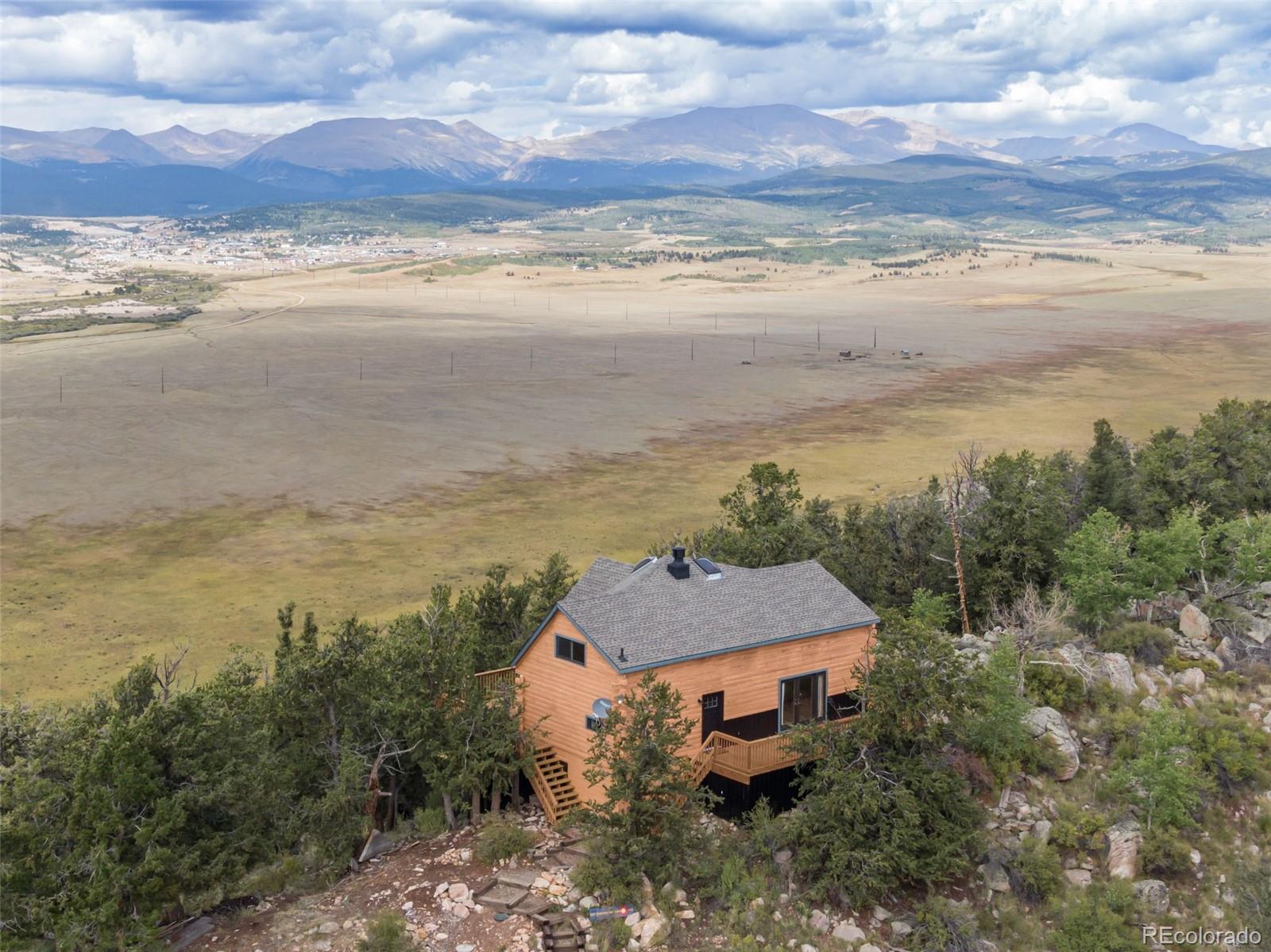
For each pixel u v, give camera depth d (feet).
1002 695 130.41
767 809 125.08
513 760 131.44
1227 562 188.44
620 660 125.08
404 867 121.70
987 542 192.75
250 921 112.16
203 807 112.16
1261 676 152.46
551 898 113.70
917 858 115.24
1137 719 137.59
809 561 153.79
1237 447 251.19
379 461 558.15
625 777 115.85
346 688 130.11
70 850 107.65
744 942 107.76
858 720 122.83
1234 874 119.24
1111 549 175.22
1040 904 115.55
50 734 120.88
